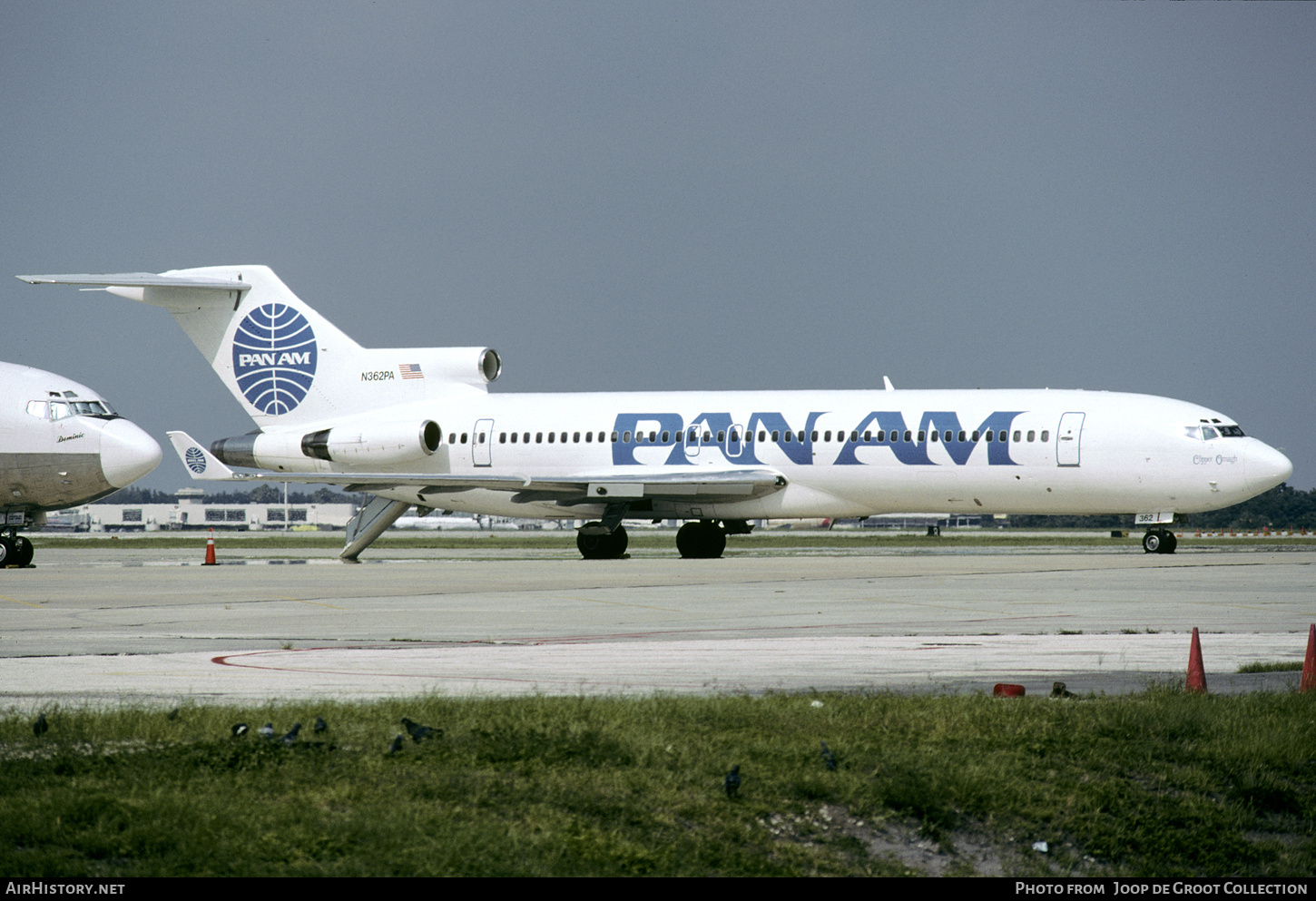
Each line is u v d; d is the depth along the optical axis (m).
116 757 40.16
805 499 165.25
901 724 46.28
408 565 161.50
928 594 106.12
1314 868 38.19
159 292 186.62
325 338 185.38
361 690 55.25
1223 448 150.75
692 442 169.88
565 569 146.50
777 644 72.50
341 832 33.66
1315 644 56.09
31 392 162.75
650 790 37.75
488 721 45.19
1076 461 154.50
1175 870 37.59
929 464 159.38
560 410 177.50
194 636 78.19
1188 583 117.94
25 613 93.56
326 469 182.12
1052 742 44.84
